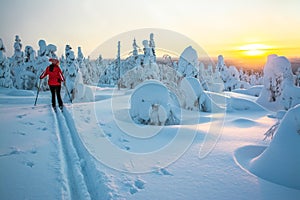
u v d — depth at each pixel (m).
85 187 2.92
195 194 2.79
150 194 2.77
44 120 6.35
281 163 3.21
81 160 3.81
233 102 12.74
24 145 4.34
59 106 8.55
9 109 8.09
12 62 27.39
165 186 2.98
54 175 3.21
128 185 2.99
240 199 2.69
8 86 23.36
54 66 8.39
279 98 14.74
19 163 3.56
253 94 23.69
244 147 4.54
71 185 3.06
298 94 12.84
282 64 14.77
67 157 3.97
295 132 3.33
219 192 2.84
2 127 5.48
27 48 23.27
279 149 3.35
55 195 2.73
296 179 2.99
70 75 13.60
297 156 3.14
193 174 3.34
